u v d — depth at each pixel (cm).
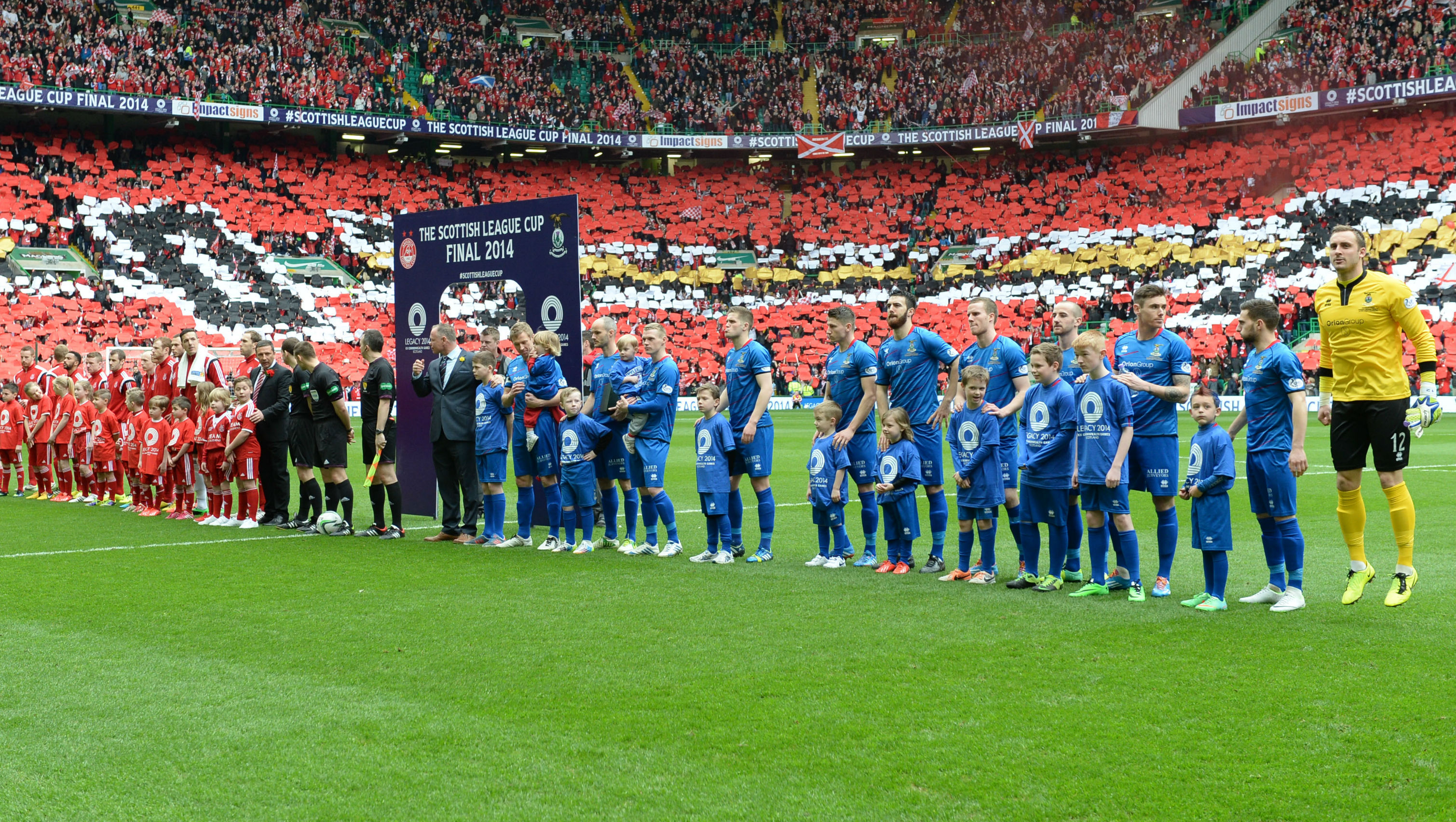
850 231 4075
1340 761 395
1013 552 912
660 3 4431
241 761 404
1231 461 653
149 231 3331
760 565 839
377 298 3500
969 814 355
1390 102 3350
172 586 746
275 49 3581
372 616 646
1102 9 4209
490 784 382
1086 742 418
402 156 3962
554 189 4084
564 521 926
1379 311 635
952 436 771
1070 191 3981
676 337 3700
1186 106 3675
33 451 1384
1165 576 706
